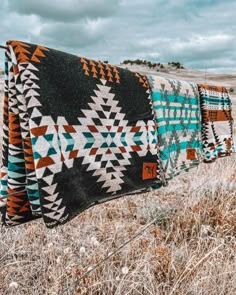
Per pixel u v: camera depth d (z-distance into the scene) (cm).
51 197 199
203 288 256
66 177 208
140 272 273
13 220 221
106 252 305
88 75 234
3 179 223
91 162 228
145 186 275
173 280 272
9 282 276
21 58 193
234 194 427
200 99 388
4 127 216
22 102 198
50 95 202
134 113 270
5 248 318
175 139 328
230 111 457
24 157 204
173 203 423
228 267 274
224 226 354
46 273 286
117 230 346
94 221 385
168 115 316
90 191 229
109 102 246
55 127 203
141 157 272
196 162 369
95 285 262
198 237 321
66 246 325
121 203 427
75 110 218
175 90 336
